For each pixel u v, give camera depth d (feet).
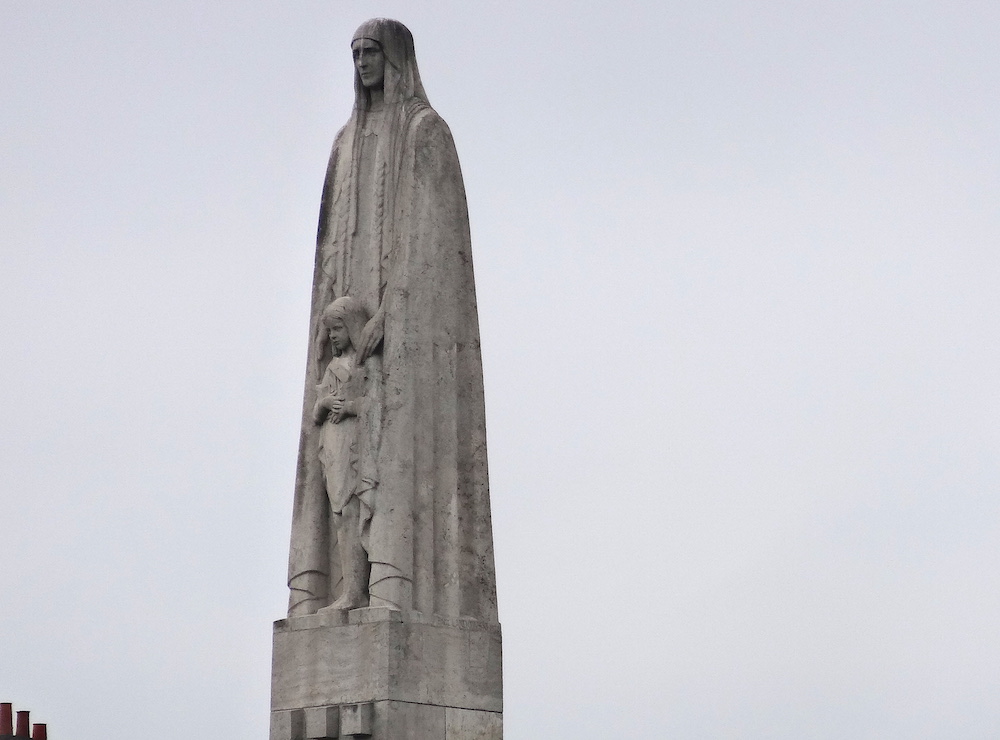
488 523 172.45
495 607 171.42
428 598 166.40
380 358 170.91
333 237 177.78
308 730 163.94
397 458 166.91
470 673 167.32
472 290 176.55
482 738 167.02
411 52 180.24
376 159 177.27
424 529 167.32
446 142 177.37
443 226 174.70
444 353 172.35
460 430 172.45
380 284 173.68
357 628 163.73
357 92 179.93
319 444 172.35
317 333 175.32
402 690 161.79
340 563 170.30
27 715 234.38
